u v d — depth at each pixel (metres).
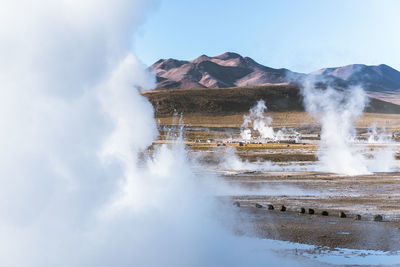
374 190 33.75
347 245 17.45
